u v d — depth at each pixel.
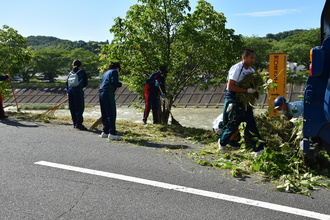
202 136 7.67
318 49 4.15
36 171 4.85
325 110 4.14
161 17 12.38
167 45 12.76
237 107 5.32
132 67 13.07
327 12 4.67
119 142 6.90
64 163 5.24
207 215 3.44
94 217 3.41
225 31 12.30
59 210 3.57
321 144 4.55
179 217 3.40
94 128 8.66
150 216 3.42
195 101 59.44
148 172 4.80
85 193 4.02
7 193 4.03
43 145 6.47
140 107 14.03
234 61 12.84
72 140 6.99
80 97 8.39
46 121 9.41
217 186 4.26
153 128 8.91
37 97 76.56
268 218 3.37
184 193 4.02
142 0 12.27
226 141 5.59
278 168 4.84
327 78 4.21
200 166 5.13
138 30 12.45
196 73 13.84
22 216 3.43
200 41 11.81
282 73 8.94
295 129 5.34
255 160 5.03
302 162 4.98
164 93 10.02
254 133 5.43
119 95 65.62
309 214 3.46
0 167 5.04
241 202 3.75
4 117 9.91
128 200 3.82
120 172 4.80
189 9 12.31
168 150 6.17
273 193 4.05
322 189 4.23
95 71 86.00
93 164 5.20
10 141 6.79
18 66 16.73
